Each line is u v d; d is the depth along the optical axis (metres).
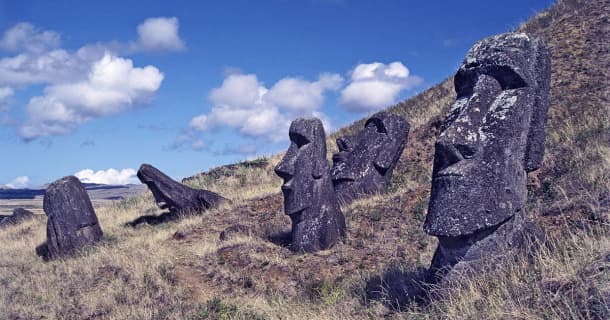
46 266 14.37
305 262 10.95
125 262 12.56
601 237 6.17
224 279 10.92
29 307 10.50
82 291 11.21
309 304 8.41
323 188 12.12
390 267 8.97
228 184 23.55
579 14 20.59
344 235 12.13
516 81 6.63
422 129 19.41
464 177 6.25
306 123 12.41
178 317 8.91
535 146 6.78
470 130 6.43
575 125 13.52
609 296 4.83
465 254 6.32
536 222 8.66
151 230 17.59
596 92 15.24
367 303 7.55
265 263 11.22
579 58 17.59
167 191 19.20
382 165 15.68
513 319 5.25
